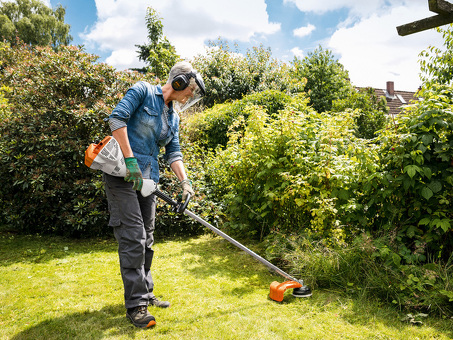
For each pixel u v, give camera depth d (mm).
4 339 1920
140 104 2195
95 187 4086
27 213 4207
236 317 2205
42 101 4273
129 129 2197
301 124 3695
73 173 4238
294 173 3592
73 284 2746
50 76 4184
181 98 2330
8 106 4660
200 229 4566
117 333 1998
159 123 2266
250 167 3975
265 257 3494
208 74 12336
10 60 9406
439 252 2629
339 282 2654
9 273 2990
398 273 2500
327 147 3262
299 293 2492
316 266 2736
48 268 3137
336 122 3566
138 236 2104
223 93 12172
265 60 12742
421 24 3379
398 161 2719
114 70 4516
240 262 3359
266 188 3637
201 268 3186
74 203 4078
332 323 2139
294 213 3562
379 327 2082
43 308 2307
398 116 3002
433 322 2129
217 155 5301
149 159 2260
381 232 2887
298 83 11961
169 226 4438
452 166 2680
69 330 2021
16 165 4016
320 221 2994
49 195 4004
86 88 4375
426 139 2615
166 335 1984
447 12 3145
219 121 7418
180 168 2506
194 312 2270
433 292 2287
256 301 2461
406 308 2270
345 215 3090
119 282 2795
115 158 2023
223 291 2643
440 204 2707
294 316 2229
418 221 2822
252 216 3930
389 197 2891
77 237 4289
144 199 2350
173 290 2648
